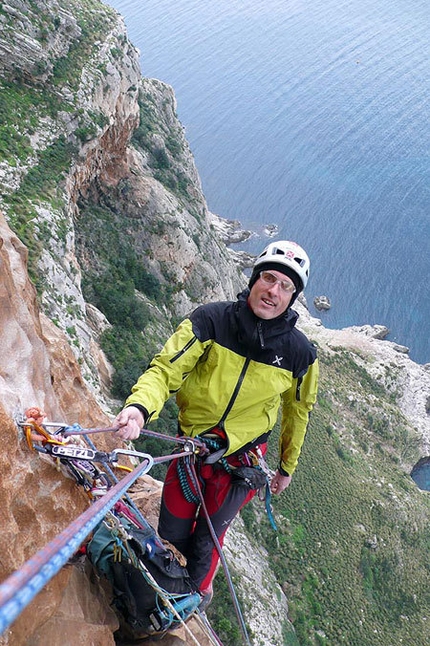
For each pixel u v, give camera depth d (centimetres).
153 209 6319
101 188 5972
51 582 430
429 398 10031
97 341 4634
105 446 696
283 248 475
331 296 14712
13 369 443
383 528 6694
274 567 5300
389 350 10844
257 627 3738
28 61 4694
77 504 469
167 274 6450
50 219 4091
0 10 4575
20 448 403
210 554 555
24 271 568
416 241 16588
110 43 5550
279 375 499
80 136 4959
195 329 479
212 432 512
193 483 525
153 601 528
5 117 4431
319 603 5291
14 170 4181
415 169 19962
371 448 8350
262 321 482
